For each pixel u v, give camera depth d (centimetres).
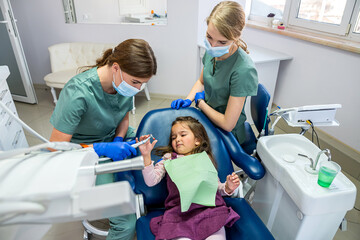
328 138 218
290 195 102
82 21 320
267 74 238
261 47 274
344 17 202
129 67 89
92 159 48
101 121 116
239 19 106
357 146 199
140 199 107
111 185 35
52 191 33
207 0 257
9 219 32
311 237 108
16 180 35
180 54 285
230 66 123
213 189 105
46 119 266
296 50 235
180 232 91
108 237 116
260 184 132
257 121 156
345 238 146
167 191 115
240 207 109
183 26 269
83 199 33
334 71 205
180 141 119
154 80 308
